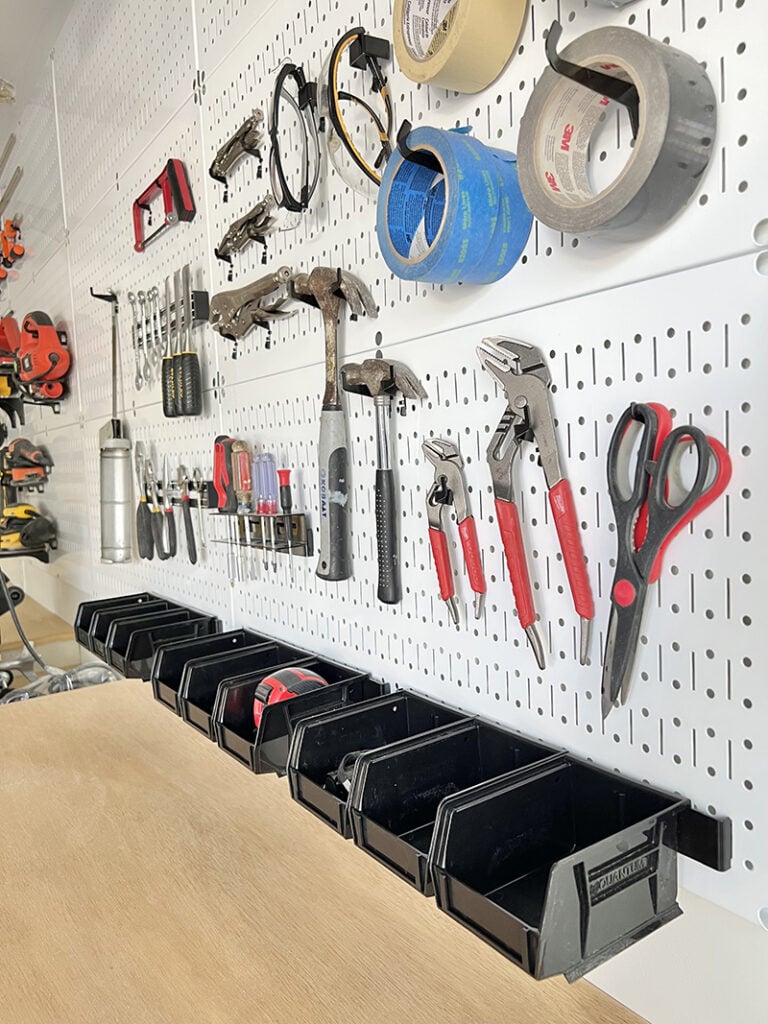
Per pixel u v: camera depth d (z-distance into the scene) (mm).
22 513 3287
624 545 720
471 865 735
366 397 1138
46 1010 750
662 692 741
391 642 1136
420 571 1058
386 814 858
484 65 838
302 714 1076
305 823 1097
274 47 1310
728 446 664
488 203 798
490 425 920
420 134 831
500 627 934
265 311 1336
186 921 881
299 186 1267
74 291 2688
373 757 856
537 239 825
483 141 891
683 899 761
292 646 1411
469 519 941
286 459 1388
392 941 846
